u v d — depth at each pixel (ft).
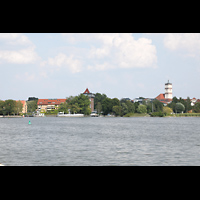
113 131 626.64
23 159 235.20
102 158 240.53
